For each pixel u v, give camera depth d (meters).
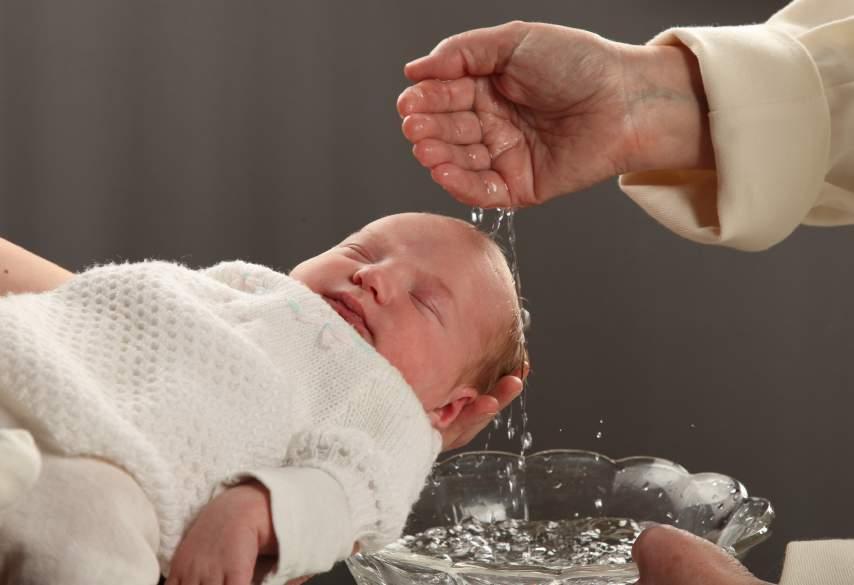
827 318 4.93
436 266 2.69
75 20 5.77
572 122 2.52
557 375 4.77
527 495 3.14
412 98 2.48
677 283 5.13
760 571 3.69
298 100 5.73
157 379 2.09
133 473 1.91
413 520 3.00
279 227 5.28
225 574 1.89
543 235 5.34
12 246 2.82
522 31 2.46
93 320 2.18
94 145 5.59
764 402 4.60
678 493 2.99
